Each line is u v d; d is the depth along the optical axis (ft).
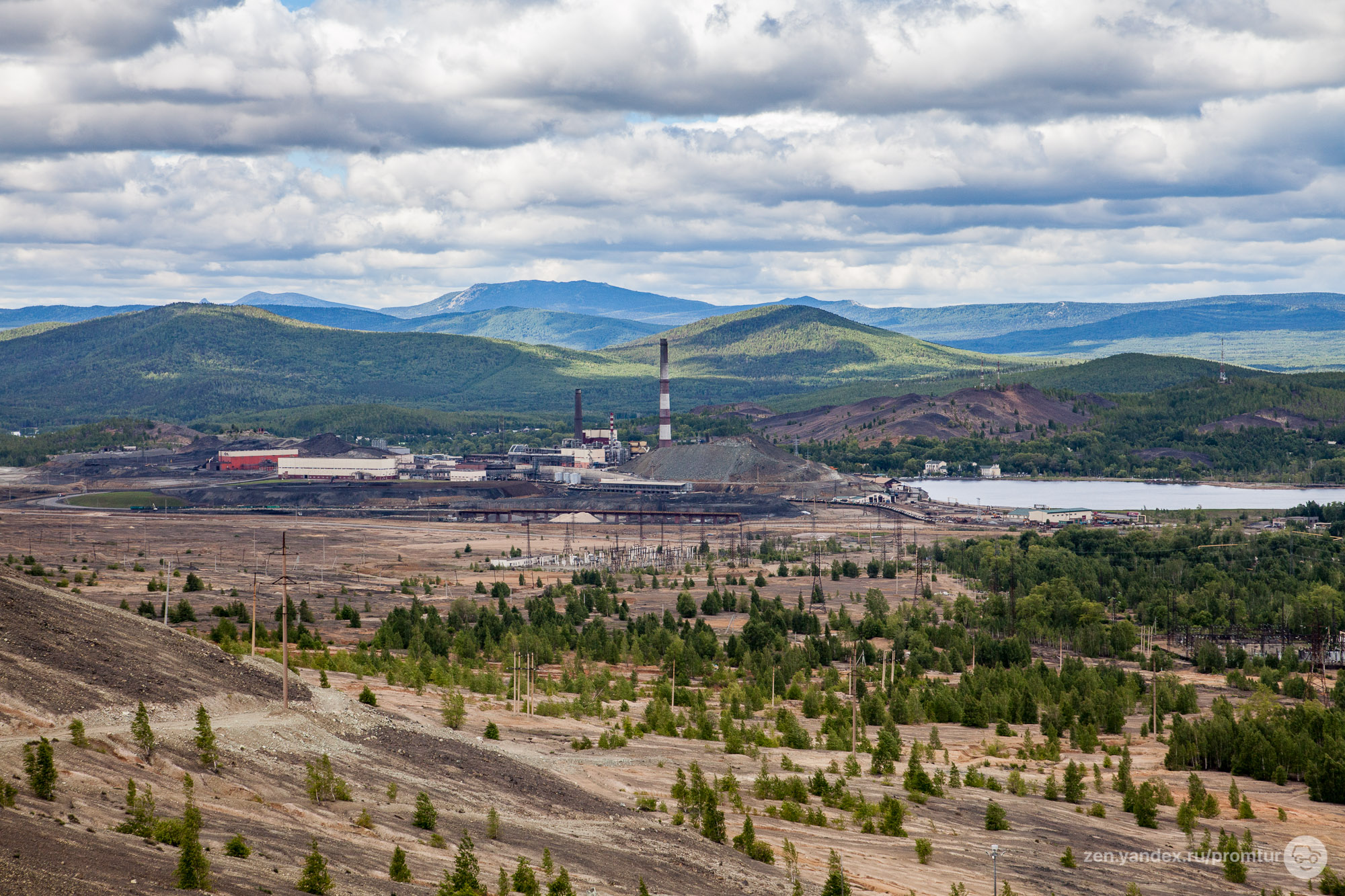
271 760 432.66
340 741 487.20
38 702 420.36
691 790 526.16
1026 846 550.77
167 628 565.53
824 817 544.21
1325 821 648.38
